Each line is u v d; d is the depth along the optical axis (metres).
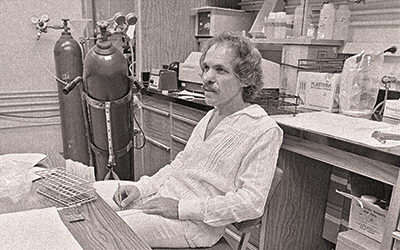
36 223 0.81
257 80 1.21
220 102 1.20
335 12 2.13
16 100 3.08
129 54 2.97
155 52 3.04
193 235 1.13
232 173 1.14
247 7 3.03
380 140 1.28
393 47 1.86
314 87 1.98
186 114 2.43
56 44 2.63
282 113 1.83
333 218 1.92
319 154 1.50
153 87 2.82
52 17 3.09
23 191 0.97
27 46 3.04
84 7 3.19
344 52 2.17
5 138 3.11
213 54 1.16
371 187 1.55
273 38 2.26
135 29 2.96
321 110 1.95
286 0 2.65
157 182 1.36
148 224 1.09
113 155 1.88
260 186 1.04
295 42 2.09
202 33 3.06
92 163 1.97
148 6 2.90
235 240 1.91
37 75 3.12
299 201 1.83
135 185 1.32
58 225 0.80
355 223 1.54
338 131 1.45
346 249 1.51
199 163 1.23
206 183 1.19
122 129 1.86
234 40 1.16
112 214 0.88
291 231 1.86
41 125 3.23
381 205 1.41
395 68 1.92
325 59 2.07
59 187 1.01
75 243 0.73
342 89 1.86
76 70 2.65
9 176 0.99
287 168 1.73
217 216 1.05
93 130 1.84
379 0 1.99
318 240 1.99
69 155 2.85
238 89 1.19
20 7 2.95
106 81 1.70
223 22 2.88
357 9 2.13
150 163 3.04
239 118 1.18
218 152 1.17
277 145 1.09
